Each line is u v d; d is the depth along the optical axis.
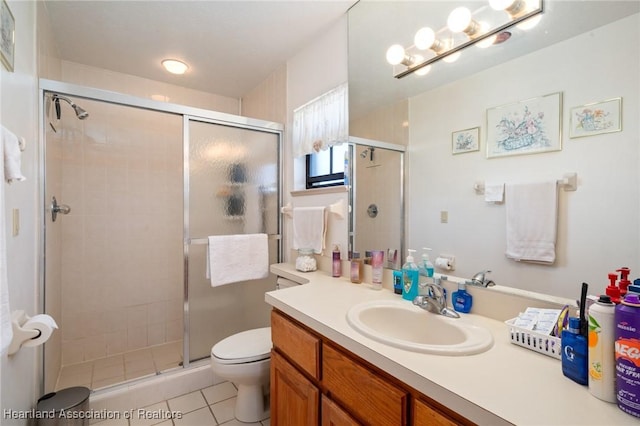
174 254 2.80
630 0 0.83
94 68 2.49
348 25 1.83
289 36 2.08
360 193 1.75
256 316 2.43
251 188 2.37
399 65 1.53
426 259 1.38
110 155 2.52
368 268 1.67
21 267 1.30
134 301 2.62
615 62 0.86
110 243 2.52
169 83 2.81
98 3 1.72
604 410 0.63
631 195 0.83
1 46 1.03
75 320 2.38
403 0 1.51
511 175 1.10
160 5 1.74
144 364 2.37
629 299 0.64
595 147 0.90
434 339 1.13
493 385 0.71
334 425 1.04
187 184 2.09
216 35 2.05
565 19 0.96
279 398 1.38
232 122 2.25
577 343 0.72
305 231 2.12
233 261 2.17
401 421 0.82
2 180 0.83
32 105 1.50
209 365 2.14
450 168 1.30
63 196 2.32
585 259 0.92
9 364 1.14
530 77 1.05
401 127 1.51
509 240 1.10
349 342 0.98
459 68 1.27
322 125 2.02
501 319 1.11
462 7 1.26
